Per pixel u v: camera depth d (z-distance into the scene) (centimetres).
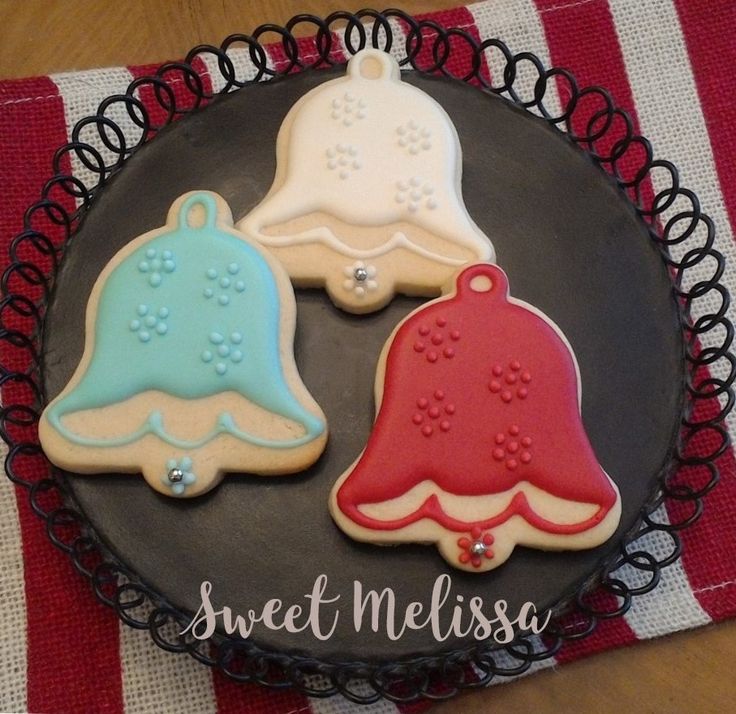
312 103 30
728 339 28
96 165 34
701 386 29
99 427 27
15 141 34
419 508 26
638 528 27
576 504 26
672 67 36
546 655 26
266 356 27
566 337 29
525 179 30
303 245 28
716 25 37
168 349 27
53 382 28
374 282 28
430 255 28
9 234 33
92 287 29
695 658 30
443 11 37
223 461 26
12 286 33
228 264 27
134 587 26
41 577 30
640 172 30
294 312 28
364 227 28
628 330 29
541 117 32
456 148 30
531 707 29
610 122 31
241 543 27
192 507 27
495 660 29
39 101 35
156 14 38
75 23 38
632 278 29
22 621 29
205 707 29
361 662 26
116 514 27
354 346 28
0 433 27
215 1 38
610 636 30
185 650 26
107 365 27
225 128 31
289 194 29
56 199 34
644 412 28
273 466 26
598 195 30
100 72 35
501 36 36
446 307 27
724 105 36
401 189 29
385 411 26
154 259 27
